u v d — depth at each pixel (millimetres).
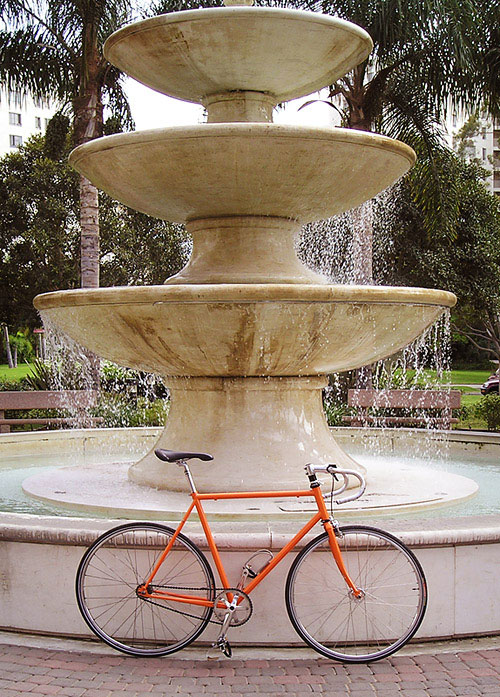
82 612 3938
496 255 22703
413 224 22000
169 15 5602
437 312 5875
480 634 4121
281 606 3992
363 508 5297
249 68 5996
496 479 7098
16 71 16094
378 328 5445
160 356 5605
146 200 6020
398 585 4004
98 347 5891
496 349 27312
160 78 6266
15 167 27078
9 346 43625
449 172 15188
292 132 5164
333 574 3980
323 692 3488
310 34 5695
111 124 17656
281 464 5754
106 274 25328
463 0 13469
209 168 5414
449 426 10789
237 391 5918
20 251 27109
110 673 3691
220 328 5168
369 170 5723
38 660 3842
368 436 9406
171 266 25750
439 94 14883
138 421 12883
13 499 6031
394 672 3707
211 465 5754
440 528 4121
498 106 14898
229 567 3986
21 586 4191
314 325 5195
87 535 4051
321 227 17906
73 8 14680
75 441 9297
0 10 15234
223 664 3807
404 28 13422
